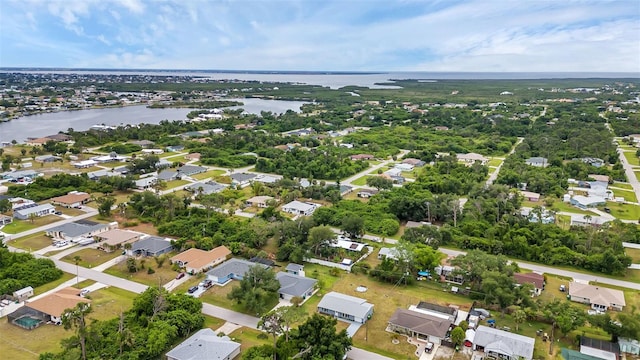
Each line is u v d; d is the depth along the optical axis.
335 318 84.31
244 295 85.75
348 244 117.25
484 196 153.25
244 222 130.00
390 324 80.88
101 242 118.62
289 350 66.31
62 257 109.25
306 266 108.06
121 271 102.44
